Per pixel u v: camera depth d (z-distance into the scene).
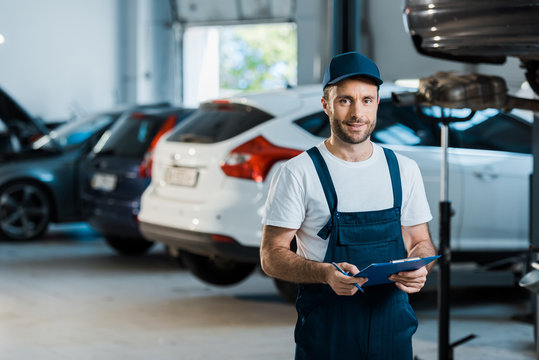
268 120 5.30
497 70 5.00
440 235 4.16
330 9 7.09
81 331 5.14
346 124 2.44
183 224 5.41
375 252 2.51
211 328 5.23
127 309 5.77
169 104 9.06
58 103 13.99
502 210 5.67
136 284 6.68
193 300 6.09
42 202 9.02
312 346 2.51
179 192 5.60
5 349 4.72
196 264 6.06
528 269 4.68
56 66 13.95
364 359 2.51
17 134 9.11
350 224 2.49
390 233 2.52
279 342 4.90
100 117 9.27
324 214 2.49
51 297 6.15
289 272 2.45
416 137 5.48
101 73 14.49
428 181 5.38
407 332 2.55
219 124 5.55
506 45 3.52
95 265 7.57
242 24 14.27
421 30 3.74
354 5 6.95
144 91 14.78
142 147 7.38
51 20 13.86
